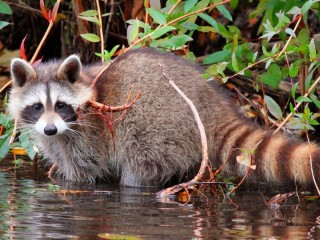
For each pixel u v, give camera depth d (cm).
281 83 1282
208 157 1015
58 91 1039
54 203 864
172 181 1051
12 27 1593
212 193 955
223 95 1071
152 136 1027
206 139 956
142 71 1043
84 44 1482
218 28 1102
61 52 1555
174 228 738
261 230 740
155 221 770
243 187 1005
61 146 1074
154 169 1036
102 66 1116
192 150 1028
